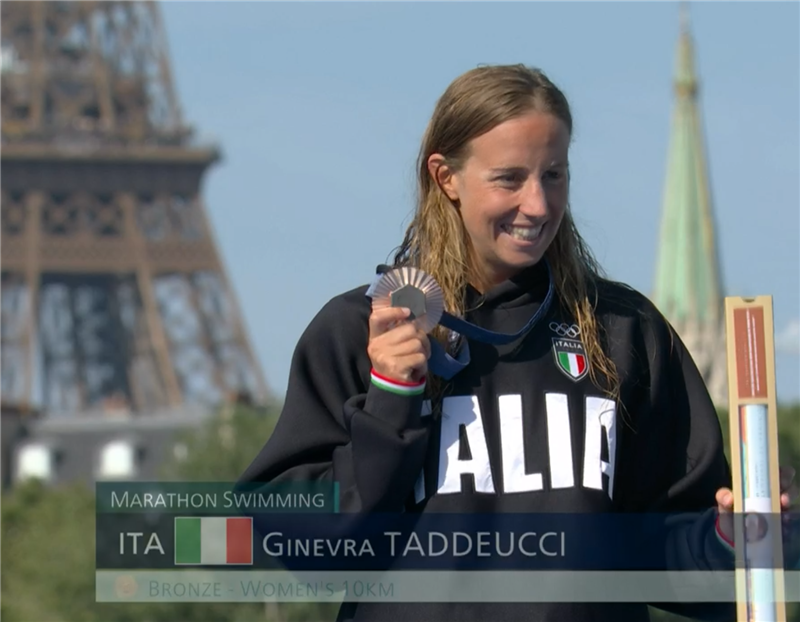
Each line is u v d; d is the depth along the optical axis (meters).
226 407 137.00
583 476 6.90
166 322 155.88
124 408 180.00
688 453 7.30
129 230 157.38
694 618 7.39
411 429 6.80
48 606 82.12
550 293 7.16
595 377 7.10
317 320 7.41
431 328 6.91
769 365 6.81
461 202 7.19
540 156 6.96
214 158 157.38
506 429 6.95
